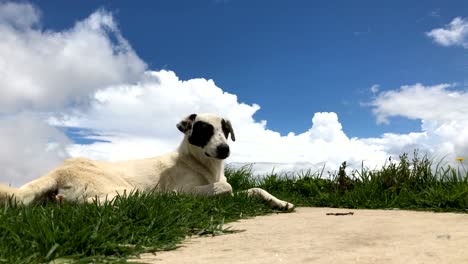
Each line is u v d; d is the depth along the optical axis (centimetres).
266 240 68
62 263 55
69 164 114
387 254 52
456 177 144
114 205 83
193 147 131
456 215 103
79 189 109
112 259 57
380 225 81
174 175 128
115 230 67
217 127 131
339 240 64
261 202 120
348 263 48
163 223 76
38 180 108
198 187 123
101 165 119
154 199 89
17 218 72
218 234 77
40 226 64
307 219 98
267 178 188
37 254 56
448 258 49
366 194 143
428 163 155
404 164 155
